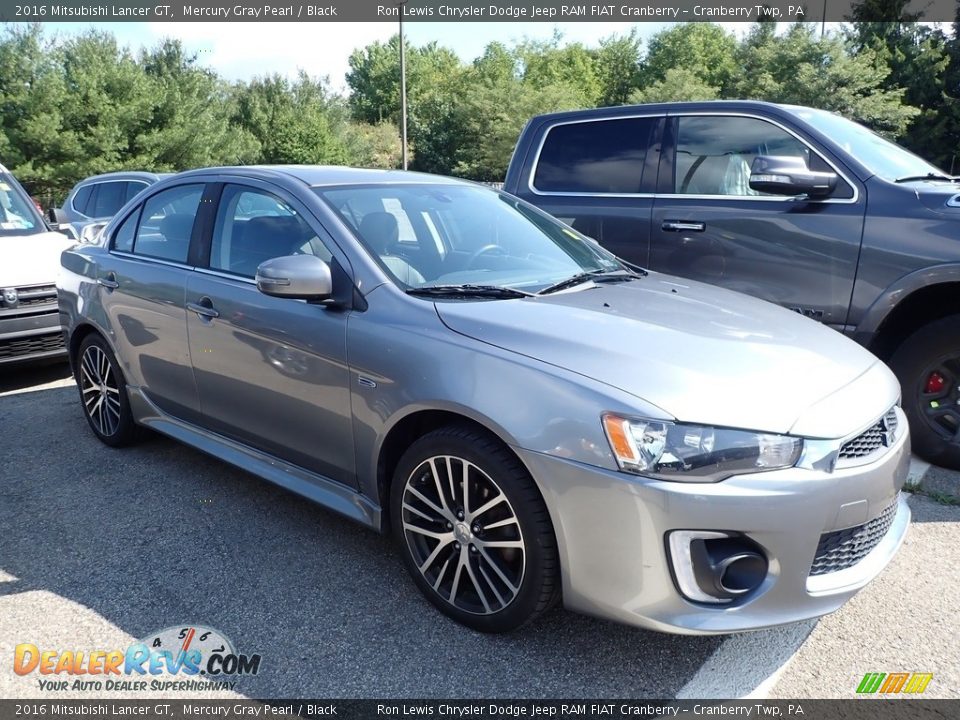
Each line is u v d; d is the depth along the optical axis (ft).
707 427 7.28
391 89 257.14
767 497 7.20
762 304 10.88
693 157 15.80
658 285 11.23
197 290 11.83
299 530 11.47
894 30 134.62
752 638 8.79
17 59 100.89
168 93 113.39
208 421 12.28
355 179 11.79
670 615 7.39
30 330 19.52
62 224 24.56
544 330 8.51
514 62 210.59
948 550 10.64
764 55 131.85
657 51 196.95
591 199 16.94
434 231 11.10
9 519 11.91
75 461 14.39
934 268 12.68
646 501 7.23
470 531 8.55
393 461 9.63
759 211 14.65
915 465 13.55
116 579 10.09
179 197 13.23
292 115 152.46
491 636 8.78
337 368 9.64
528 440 7.77
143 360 13.34
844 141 14.57
